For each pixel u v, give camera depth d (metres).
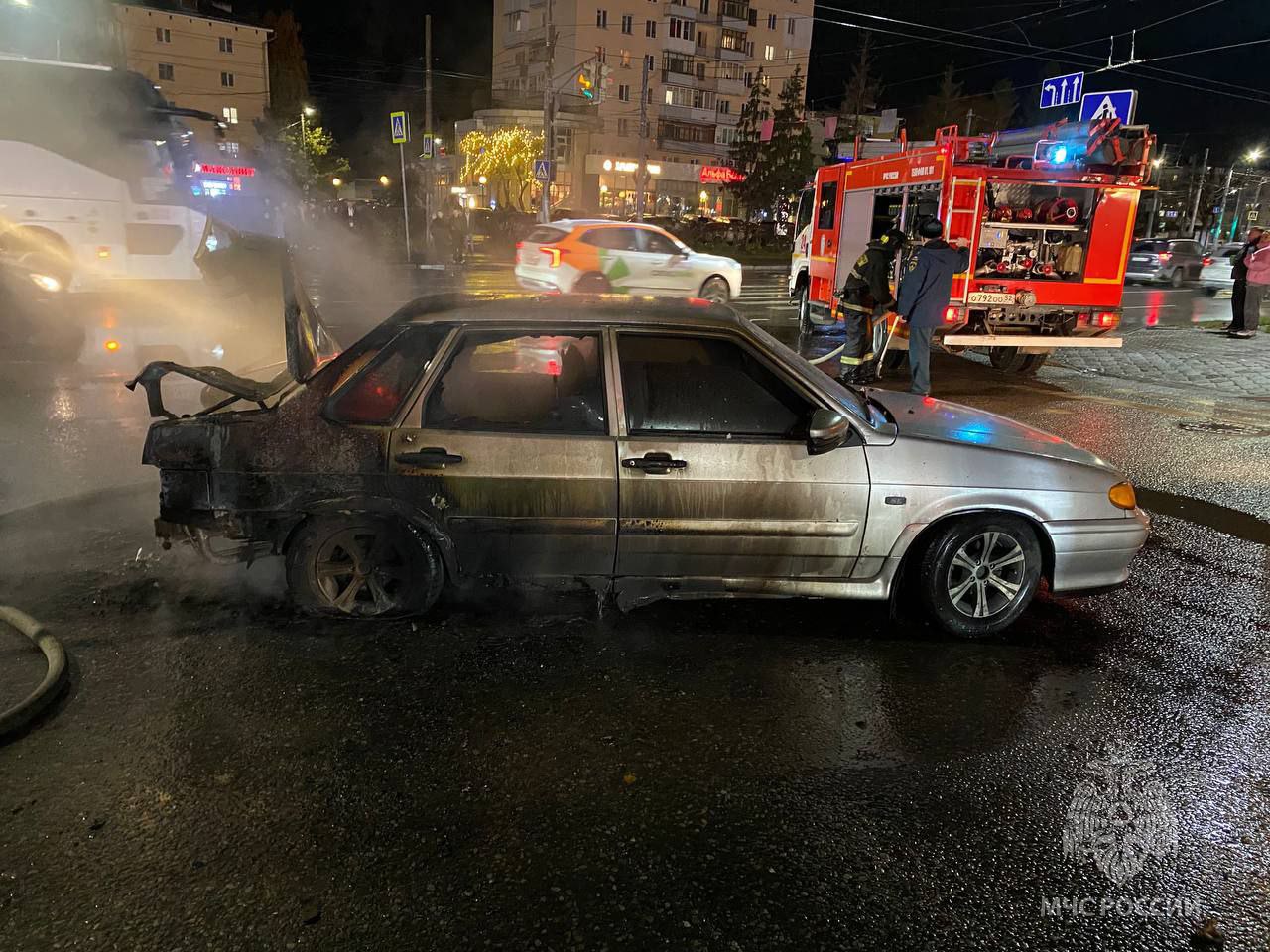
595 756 3.20
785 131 53.16
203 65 69.25
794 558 4.05
